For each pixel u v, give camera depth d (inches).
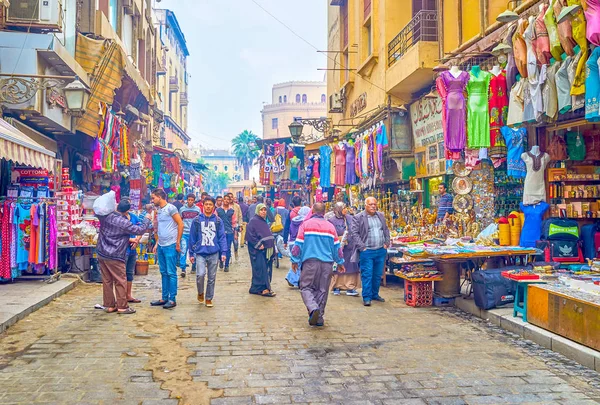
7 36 399.2
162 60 1585.9
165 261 317.1
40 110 402.9
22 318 272.2
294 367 198.7
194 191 1563.7
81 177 617.3
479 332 258.4
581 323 213.2
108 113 550.9
